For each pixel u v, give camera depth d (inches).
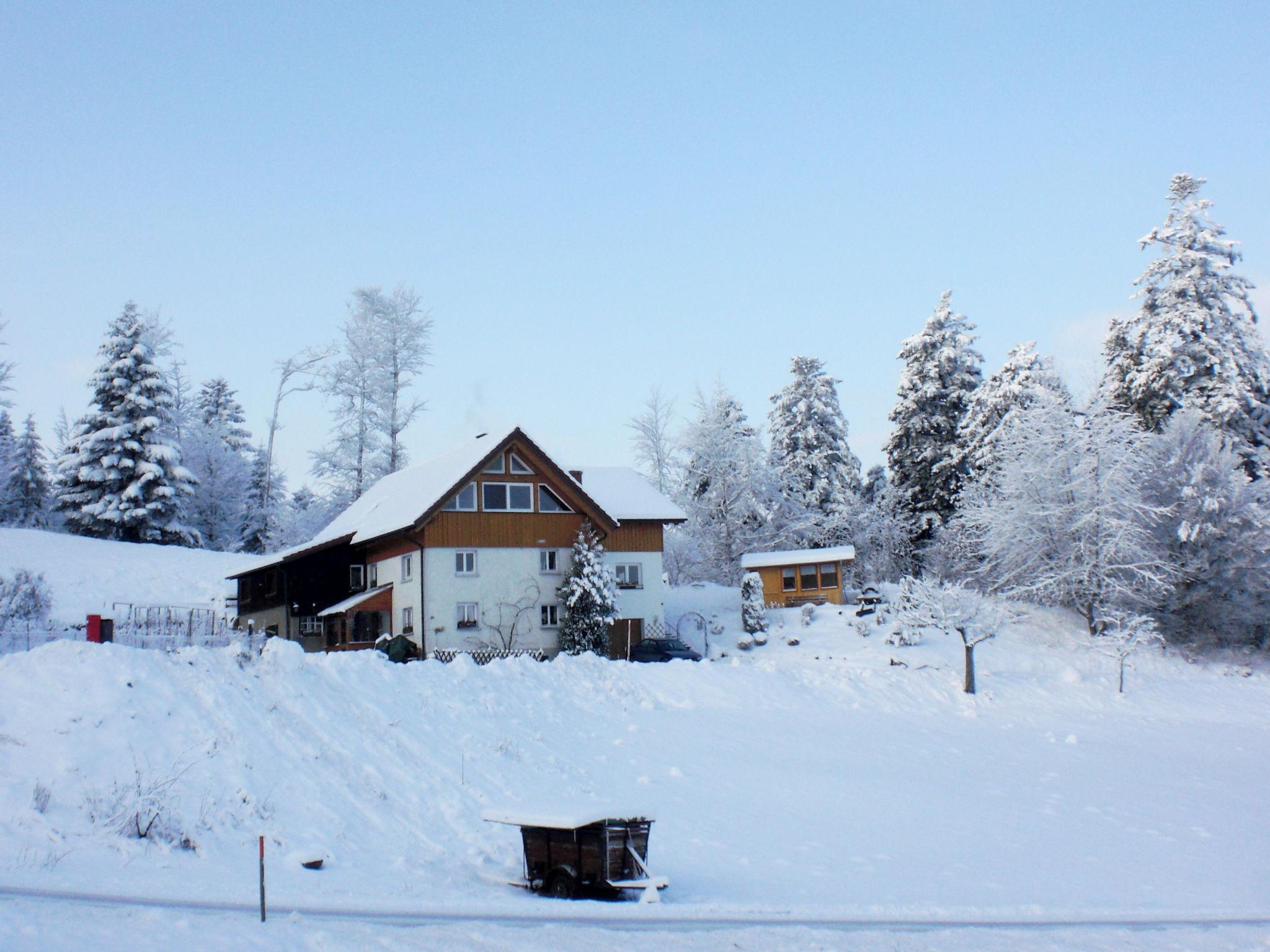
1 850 455.5
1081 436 1765.5
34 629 1248.8
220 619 1621.6
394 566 1689.2
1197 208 2098.9
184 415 2861.7
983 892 566.6
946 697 1310.3
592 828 502.9
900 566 2490.2
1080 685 1453.0
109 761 559.8
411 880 506.9
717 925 447.5
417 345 2516.0
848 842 664.4
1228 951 466.0
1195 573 1713.8
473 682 924.6
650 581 1845.5
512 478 1664.6
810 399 2824.8
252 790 580.4
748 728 1031.0
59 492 2397.9
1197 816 804.0
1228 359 1988.2
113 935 349.7
